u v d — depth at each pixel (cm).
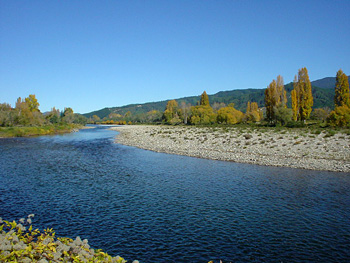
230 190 1912
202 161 3102
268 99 7825
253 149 3625
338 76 7144
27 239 725
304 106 7400
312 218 1417
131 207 1565
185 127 9706
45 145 4866
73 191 1870
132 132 8388
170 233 1238
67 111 15925
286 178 2250
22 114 9194
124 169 2644
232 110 11056
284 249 1107
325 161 2866
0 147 4488
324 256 1059
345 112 5969
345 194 1811
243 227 1307
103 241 1159
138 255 1049
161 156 3512
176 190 1909
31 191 1861
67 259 629
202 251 1085
